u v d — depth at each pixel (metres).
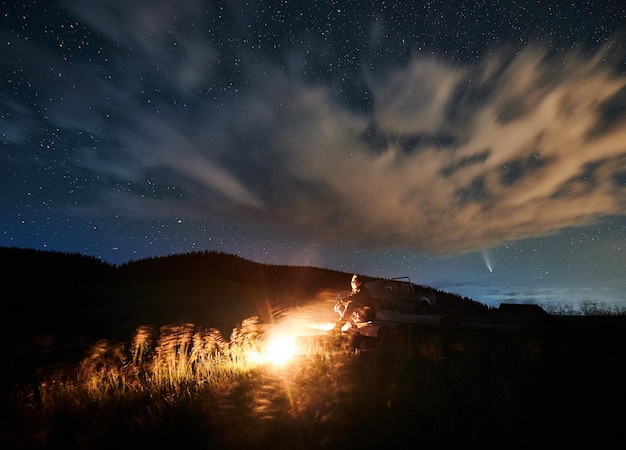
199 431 3.61
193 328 8.69
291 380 4.82
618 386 3.48
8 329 9.20
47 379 5.49
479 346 5.16
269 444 3.30
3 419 4.28
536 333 5.66
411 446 2.98
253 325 7.87
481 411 3.33
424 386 3.92
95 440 3.60
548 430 2.95
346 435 3.18
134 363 6.30
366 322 8.53
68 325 10.09
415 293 15.20
